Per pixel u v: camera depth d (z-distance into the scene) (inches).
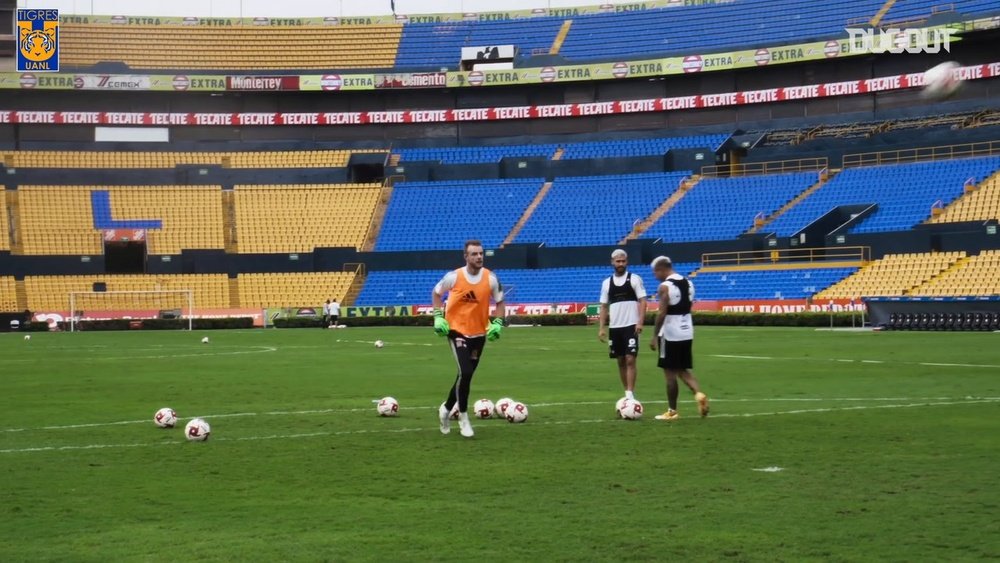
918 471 438.0
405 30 3501.5
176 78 3171.8
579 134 3243.1
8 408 726.5
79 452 514.0
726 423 599.5
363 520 359.6
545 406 703.7
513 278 2733.8
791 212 2655.0
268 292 2810.0
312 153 3218.5
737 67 3019.2
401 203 3065.9
